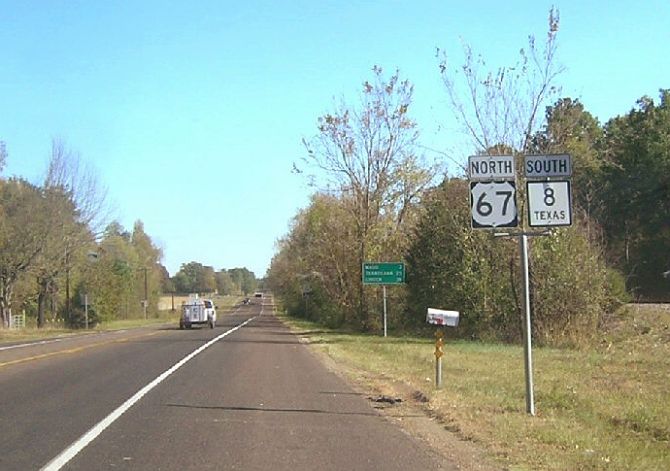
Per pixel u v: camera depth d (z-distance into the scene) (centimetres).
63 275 7131
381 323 5047
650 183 6706
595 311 3334
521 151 3278
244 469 923
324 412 1390
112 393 1645
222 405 1470
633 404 1410
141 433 1161
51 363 2425
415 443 1092
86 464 945
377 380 1936
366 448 1055
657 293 6556
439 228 4297
